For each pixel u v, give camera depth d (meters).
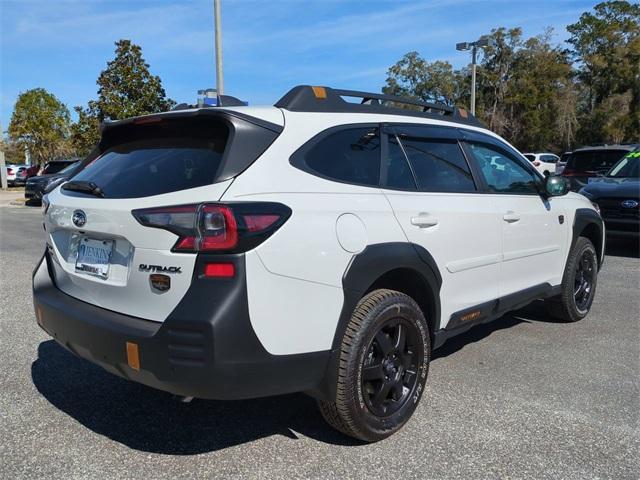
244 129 2.84
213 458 3.05
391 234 3.20
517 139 55.66
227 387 2.58
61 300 3.18
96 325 2.80
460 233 3.74
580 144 55.44
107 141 3.69
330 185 3.03
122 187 2.99
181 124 3.11
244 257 2.57
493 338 5.11
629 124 52.78
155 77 19.31
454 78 58.75
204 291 2.54
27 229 13.80
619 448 3.17
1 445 3.18
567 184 4.84
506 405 3.69
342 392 2.96
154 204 2.71
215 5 12.19
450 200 3.75
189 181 2.77
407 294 3.60
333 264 2.87
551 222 4.91
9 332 5.23
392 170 3.46
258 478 2.86
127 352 2.68
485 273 4.06
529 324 5.55
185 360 2.54
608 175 10.38
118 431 3.35
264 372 2.65
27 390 3.93
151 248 2.68
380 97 3.75
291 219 2.74
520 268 4.52
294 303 2.73
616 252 9.81
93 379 4.13
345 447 3.17
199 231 2.55
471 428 3.38
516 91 53.94
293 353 2.75
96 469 2.94
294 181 2.88
